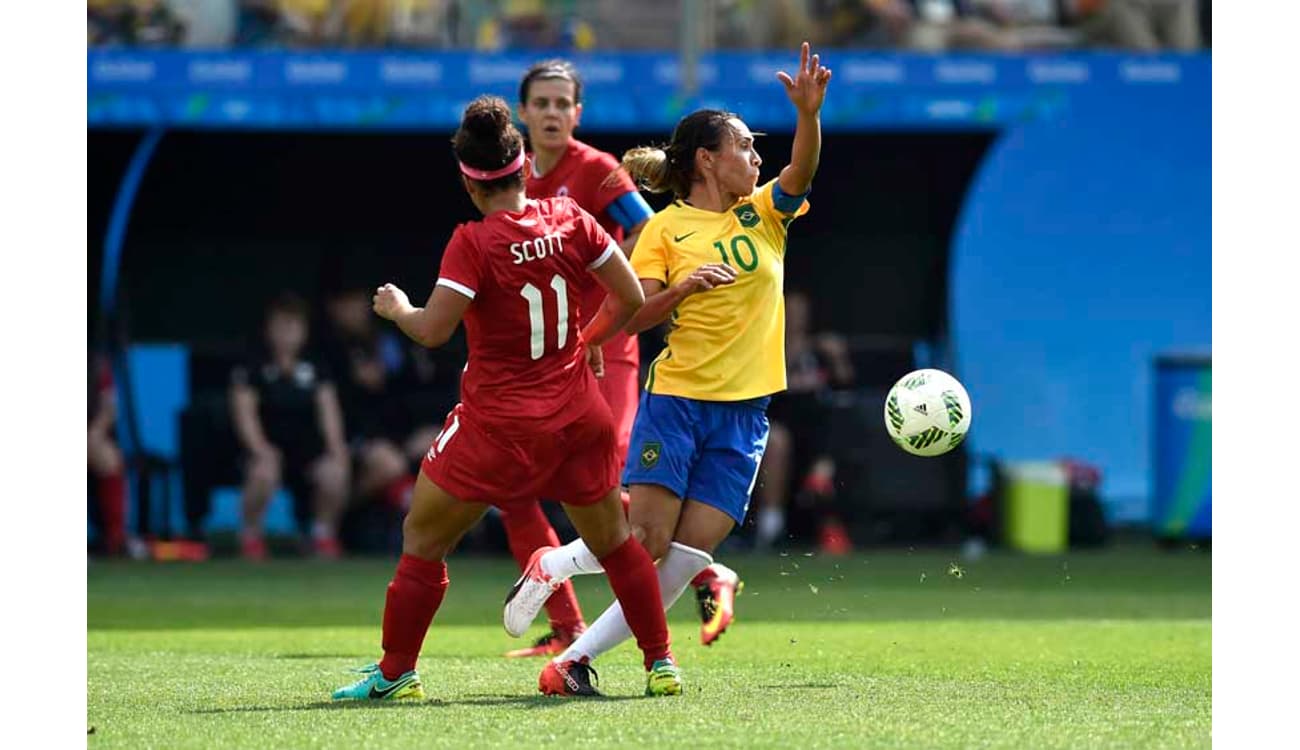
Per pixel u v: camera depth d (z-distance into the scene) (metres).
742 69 51.88
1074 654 27.44
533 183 28.06
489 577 47.62
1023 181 59.34
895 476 56.50
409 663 21.06
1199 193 59.25
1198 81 55.81
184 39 54.38
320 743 17.48
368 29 55.72
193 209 61.00
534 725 18.61
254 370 55.22
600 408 20.62
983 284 59.62
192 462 56.09
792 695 21.58
